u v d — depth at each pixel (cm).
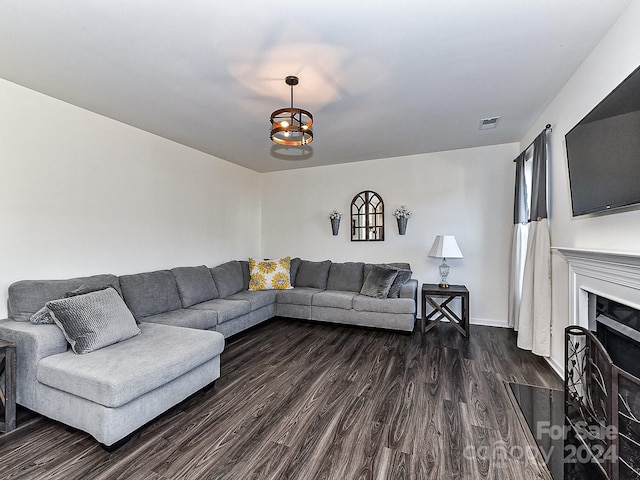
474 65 222
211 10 167
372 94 265
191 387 227
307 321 443
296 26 179
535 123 332
